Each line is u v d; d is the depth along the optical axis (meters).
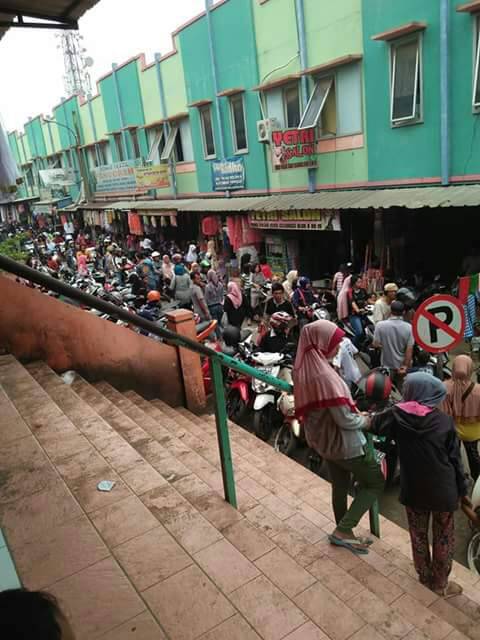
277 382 3.72
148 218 19.53
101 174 22.41
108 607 2.07
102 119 23.22
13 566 2.27
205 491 3.34
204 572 2.31
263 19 12.43
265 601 2.28
